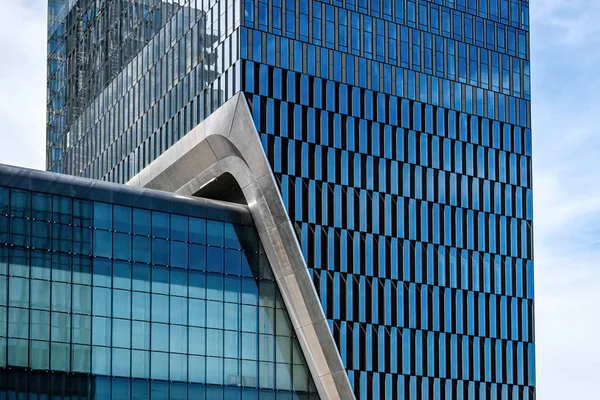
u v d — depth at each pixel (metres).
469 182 91.50
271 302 82.94
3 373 70.25
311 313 81.38
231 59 82.69
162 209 79.50
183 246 79.88
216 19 85.44
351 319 82.06
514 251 93.12
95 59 108.31
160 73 93.19
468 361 87.88
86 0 112.31
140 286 77.25
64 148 115.62
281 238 81.56
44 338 72.31
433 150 89.69
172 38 91.75
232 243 82.25
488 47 95.56
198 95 86.75
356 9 87.81
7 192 72.81
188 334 78.62
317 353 82.00
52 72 121.81
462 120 92.19
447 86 91.88
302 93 83.44
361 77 86.75
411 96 89.31
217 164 85.94
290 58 83.56
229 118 82.31
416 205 87.56
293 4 84.69
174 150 89.19
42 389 71.56
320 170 82.94
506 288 91.81
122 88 100.69
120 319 75.88
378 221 85.12
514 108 96.06
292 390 82.12
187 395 77.56
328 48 85.62
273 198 81.00
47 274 73.38
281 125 81.94
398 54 89.38
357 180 84.69
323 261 81.50
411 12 91.00
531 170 95.94
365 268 83.56
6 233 72.19
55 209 74.62
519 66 97.38
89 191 76.38
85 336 74.12
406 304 85.19
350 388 80.75
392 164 86.94
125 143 98.62
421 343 85.38
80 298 74.44
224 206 82.56
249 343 81.19
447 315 87.44
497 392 89.12
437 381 85.62
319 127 83.69
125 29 101.25
